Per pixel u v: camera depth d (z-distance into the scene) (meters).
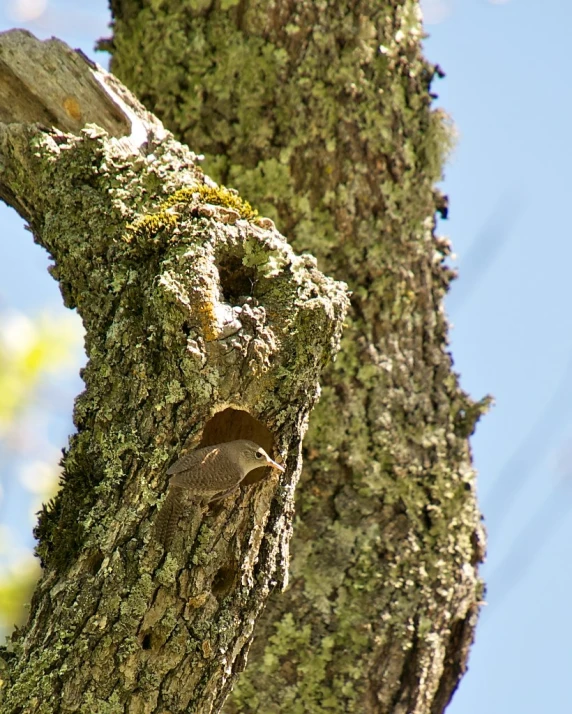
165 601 7.28
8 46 8.80
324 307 7.77
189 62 10.44
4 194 8.94
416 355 10.53
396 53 10.79
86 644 7.13
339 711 9.55
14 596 10.49
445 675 10.17
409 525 10.02
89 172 8.50
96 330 8.04
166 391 7.51
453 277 11.16
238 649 7.60
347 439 10.01
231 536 7.55
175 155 8.81
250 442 7.64
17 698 7.05
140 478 7.45
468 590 10.19
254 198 10.28
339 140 10.38
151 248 8.00
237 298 7.99
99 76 8.98
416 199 10.75
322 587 9.78
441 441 10.33
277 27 10.40
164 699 7.21
